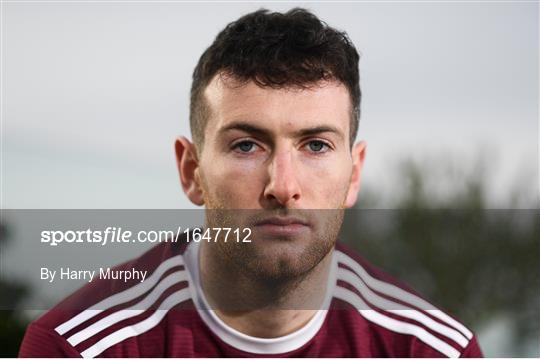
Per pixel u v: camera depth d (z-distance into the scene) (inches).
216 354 87.7
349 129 83.5
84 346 88.4
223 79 79.2
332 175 79.5
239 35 79.8
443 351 92.4
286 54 78.0
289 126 76.6
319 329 89.5
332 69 80.0
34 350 90.3
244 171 78.4
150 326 89.7
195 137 85.5
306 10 83.4
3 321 190.9
